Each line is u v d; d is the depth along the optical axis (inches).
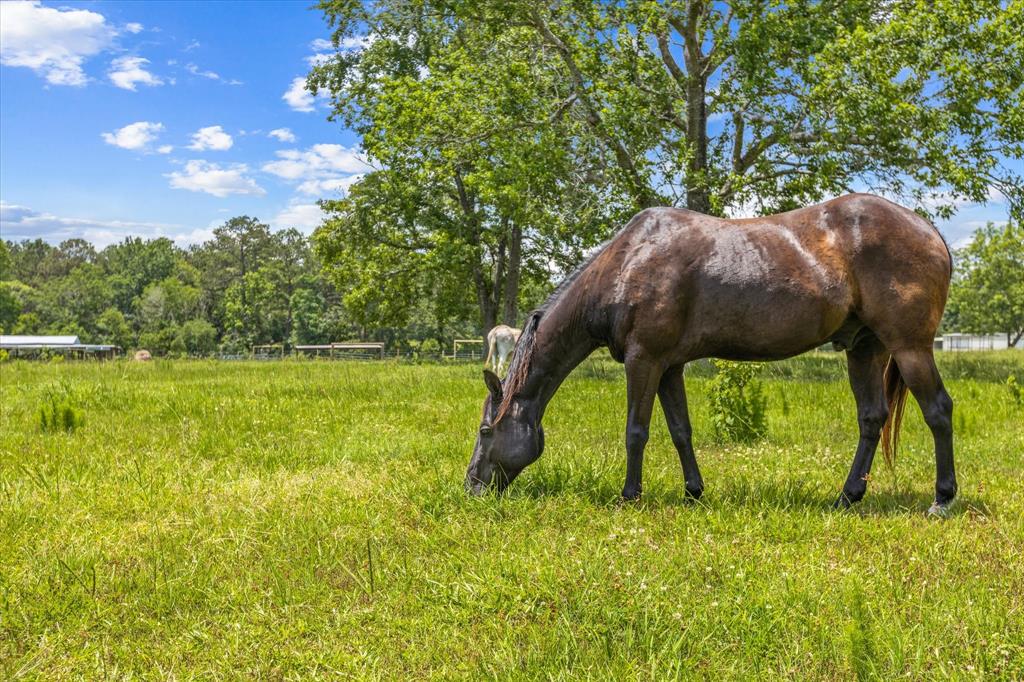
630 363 207.0
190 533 185.5
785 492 214.4
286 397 473.4
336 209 1318.9
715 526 180.4
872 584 143.3
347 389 519.5
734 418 323.9
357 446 293.0
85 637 132.5
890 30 604.1
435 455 276.8
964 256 2172.7
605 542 168.4
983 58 632.4
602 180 689.6
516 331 800.3
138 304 4439.0
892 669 112.6
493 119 747.4
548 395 223.8
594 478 224.7
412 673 119.3
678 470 254.4
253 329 3656.5
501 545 168.1
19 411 406.0
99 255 6259.8
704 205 689.6
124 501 214.1
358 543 175.3
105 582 155.2
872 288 195.0
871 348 212.7
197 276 4766.2
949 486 196.7
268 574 159.0
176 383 575.5
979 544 167.2
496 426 216.5
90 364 850.1
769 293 197.6
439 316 1478.8
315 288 3725.4
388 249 1358.3
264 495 217.6
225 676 119.1
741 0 652.7
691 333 205.0
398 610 140.5
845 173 658.8
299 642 128.8
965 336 2667.3
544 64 749.9
